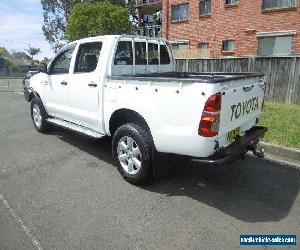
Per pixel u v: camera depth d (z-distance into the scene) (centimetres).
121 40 481
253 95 431
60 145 618
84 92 504
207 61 1297
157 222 341
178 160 416
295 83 1057
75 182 442
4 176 464
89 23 2391
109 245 302
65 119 591
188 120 351
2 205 377
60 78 567
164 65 582
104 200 389
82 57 516
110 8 2450
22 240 309
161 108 373
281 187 427
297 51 1744
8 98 1437
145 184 430
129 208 370
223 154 361
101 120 477
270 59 1107
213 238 313
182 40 2270
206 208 371
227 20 2012
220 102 338
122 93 425
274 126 698
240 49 1983
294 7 1714
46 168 495
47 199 391
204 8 2136
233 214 358
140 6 2862
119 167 447
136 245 302
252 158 538
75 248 297
